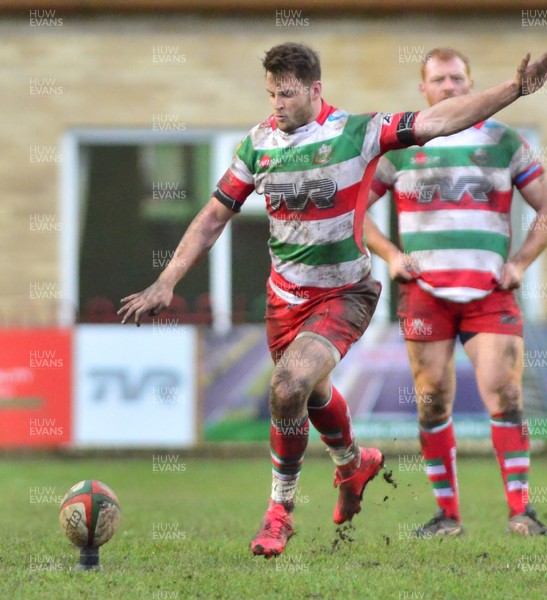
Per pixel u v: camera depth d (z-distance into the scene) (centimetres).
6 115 5659
